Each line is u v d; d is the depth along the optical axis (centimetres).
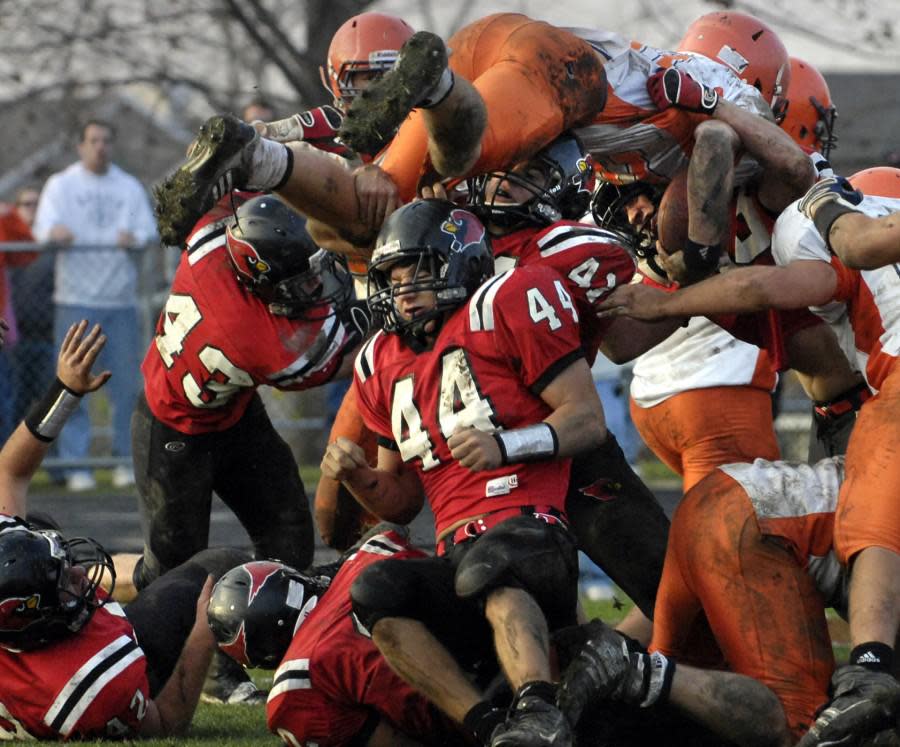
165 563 2253
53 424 1950
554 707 1491
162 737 1830
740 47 2127
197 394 2156
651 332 2044
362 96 1639
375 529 1870
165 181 1667
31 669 1755
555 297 1680
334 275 2091
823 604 1728
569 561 1628
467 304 1688
